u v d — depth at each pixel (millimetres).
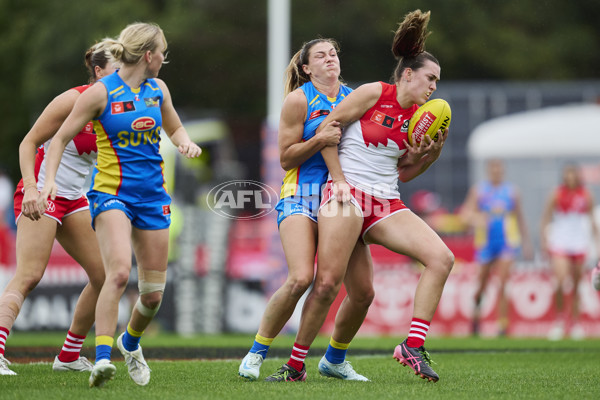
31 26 93812
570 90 63062
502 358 27266
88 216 21500
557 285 43406
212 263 47219
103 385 17828
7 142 93688
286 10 54688
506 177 61125
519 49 92312
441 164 62406
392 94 19312
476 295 43906
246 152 63625
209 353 28312
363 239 19578
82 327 21391
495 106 62969
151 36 18328
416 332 19078
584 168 60312
